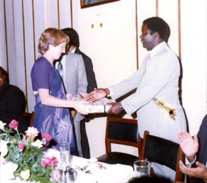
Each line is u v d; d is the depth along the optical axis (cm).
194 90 274
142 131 252
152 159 204
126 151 326
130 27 306
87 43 341
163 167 228
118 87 275
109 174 152
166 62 236
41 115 226
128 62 313
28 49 398
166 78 234
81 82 298
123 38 313
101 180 145
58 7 360
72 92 292
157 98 241
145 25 247
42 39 219
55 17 365
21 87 413
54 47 219
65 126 231
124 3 307
